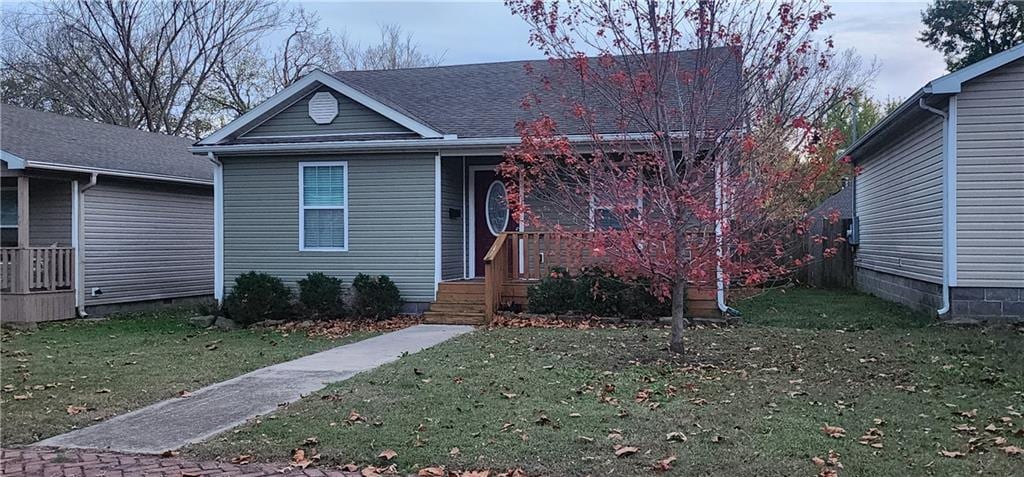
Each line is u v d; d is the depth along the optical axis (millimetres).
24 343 10266
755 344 8852
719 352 8305
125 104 31625
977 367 7223
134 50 31219
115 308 14562
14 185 14109
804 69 10406
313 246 13062
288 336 10805
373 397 6246
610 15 7879
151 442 5238
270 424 5520
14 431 5559
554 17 8227
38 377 7656
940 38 31641
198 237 17234
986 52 29906
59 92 30594
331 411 5816
